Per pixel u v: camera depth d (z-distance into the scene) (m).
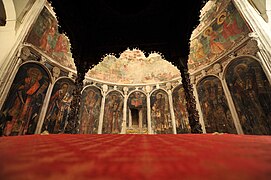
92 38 5.60
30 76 8.94
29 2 8.56
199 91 12.34
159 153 0.86
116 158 0.74
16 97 7.92
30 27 8.58
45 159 0.68
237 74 9.41
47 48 10.47
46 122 9.92
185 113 13.11
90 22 5.13
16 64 7.63
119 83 16.34
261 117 7.84
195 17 4.74
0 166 0.54
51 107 10.48
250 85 8.49
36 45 9.35
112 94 15.62
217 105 10.62
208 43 12.08
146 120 14.85
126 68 17.36
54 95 10.88
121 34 5.58
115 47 5.82
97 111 14.23
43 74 10.09
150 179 0.43
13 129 7.74
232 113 9.46
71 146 1.15
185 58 5.57
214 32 11.49
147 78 16.77
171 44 5.74
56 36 11.30
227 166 0.56
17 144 1.15
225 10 10.31
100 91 15.21
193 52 13.59
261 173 0.46
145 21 5.17
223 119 10.05
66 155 0.79
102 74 15.80
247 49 8.64
